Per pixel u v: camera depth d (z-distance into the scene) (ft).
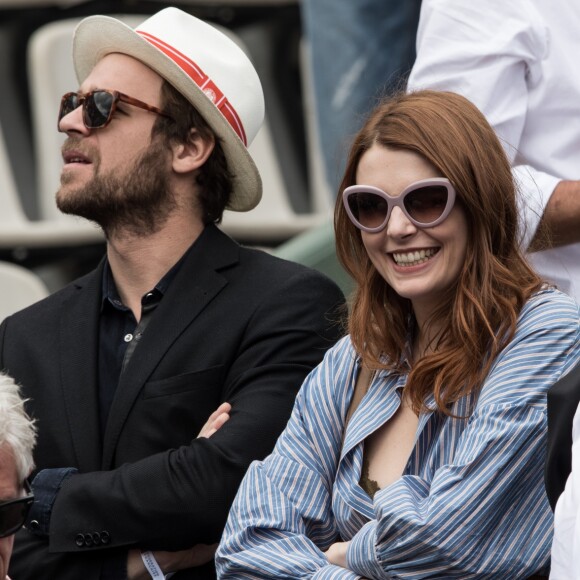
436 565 31.53
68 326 42.19
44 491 39.63
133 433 40.09
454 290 33.99
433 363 33.42
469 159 33.58
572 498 27.40
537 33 40.98
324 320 41.60
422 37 42.16
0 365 42.45
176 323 41.04
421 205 33.63
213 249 42.47
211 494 38.40
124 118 42.47
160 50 42.45
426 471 33.19
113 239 42.45
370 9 62.03
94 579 38.91
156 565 38.99
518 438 31.73
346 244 35.81
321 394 35.83
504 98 41.11
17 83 80.33
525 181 39.60
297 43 80.53
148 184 42.19
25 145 79.97
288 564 33.71
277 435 39.27
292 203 79.77
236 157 43.55
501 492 31.58
